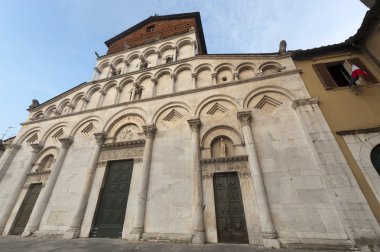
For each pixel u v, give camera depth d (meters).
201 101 13.48
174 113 13.91
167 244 9.01
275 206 8.93
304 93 11.25
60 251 7.75
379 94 9.90
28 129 18.27
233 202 9.83
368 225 7.26
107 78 18.80
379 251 6.80
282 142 10.36
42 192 13.50
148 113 14.38
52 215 12.46
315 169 9.16
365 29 11.18
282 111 11.34
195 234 9.18
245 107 12.18
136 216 10.45
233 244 8.73
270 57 13.85
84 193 12.27
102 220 11.61
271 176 9.62
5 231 12.96
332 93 10.75
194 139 11.90
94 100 18.03
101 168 13.29
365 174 8.16
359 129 9.07
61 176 13.92
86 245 8.91
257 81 12.92
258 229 8.80
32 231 12.02
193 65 16.00
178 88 15.49
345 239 7.55
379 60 10.73
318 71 11.88
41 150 16.28
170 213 10.32
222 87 13.58
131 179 12.15
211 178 10.59
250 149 10.43
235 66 14.52
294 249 7.66
